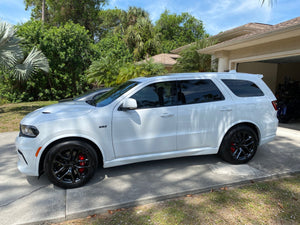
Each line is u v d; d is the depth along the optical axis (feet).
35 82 51.98
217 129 12.71
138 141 11.45
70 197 9.80
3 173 12.48
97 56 57.77
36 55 33.63
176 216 8.48
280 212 8.68
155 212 8.79
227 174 11.96
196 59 40.45
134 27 81.00
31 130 10.13
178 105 12.08
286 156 14.82
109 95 12.98
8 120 29.25
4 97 52.85
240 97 13.23
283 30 20.08
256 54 27.27
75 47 53.21
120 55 63.10
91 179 11.59
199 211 8.78
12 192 10.33
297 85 33.17
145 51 78.13
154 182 11.14
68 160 10.46
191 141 12.39
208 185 10.69
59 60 52.95
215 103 12.65
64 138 10.46
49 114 10.71
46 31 51.52
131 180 11.41
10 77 47.50
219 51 32.27
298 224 7.97
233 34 41.16
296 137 19.95
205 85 12.82
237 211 8.76
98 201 9.43
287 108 27.45
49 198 9.75
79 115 10.59
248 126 13.46
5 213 8.68
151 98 11.79
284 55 23.75
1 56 28.89
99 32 103.91
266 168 12.73
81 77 55.21
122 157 11.43
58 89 56.34
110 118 10.92
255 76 14.12
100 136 10.78
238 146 13.19
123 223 8.13
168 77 12.28
